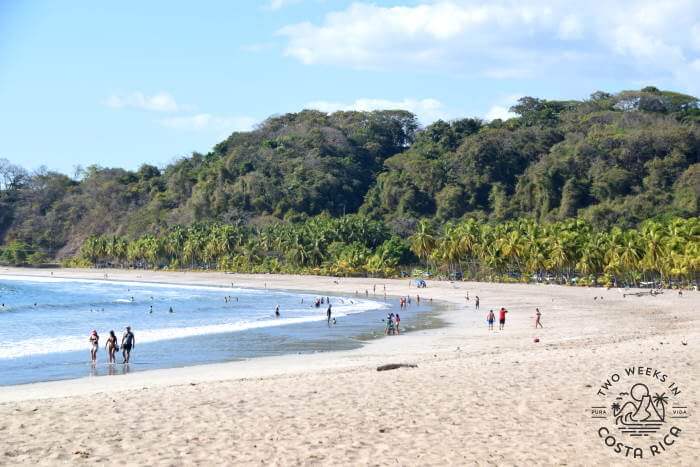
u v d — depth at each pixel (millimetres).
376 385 25719
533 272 136000
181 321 76812
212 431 19422
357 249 168375
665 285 117062
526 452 17250
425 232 155500
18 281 175625
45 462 16734
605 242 126375
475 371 28062
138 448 17828
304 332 63344
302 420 20516
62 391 32125
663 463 16609
